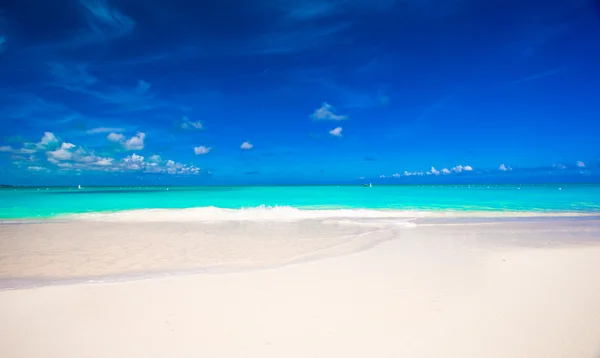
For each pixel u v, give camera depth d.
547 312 5.16
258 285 6.62
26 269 8.41
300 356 3.99
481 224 15.91
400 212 20.67
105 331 4.66
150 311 5.34
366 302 5.65
